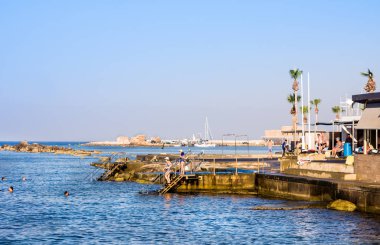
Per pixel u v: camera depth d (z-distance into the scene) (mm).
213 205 50531
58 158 180750
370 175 42438
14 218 45594
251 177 58312
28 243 35031
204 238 35719
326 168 49219
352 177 44500
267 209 45156
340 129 74188
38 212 49219
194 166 71500
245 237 35594
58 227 40875
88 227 40719
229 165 73375
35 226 41406
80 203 55531
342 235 34562
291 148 88562
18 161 158375
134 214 46656
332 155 62781
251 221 41000
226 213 45531
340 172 46844
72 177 94000
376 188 37875
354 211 40250
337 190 42344
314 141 77812
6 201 58094
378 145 47875
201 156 94188
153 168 83250
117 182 79938
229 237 35781
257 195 57031
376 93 45344
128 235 37250
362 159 43469
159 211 47906
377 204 37844
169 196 57875
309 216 41188
